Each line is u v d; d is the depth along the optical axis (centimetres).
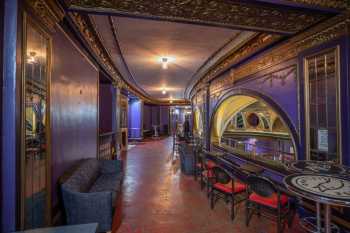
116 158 676
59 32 243
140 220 279
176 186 422
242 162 414
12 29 151
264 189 237
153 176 498
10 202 148
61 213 235
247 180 257
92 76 408
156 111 1648
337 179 175
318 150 246
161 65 547
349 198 137
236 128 795
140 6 204
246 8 203
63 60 256
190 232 251
